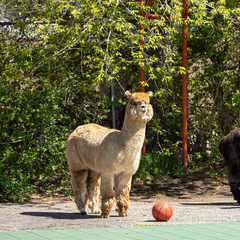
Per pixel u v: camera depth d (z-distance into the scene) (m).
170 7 19.16
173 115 21.17
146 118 11.16
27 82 17.28
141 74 20.56
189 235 8.74
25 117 17.64
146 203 16.58
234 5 20.36
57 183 19.56
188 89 22.61
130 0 21.08
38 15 19.66
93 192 13.08
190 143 22.39
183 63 20.69
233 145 14.80
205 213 12.24
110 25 17.11
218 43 21.88
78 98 20.36
